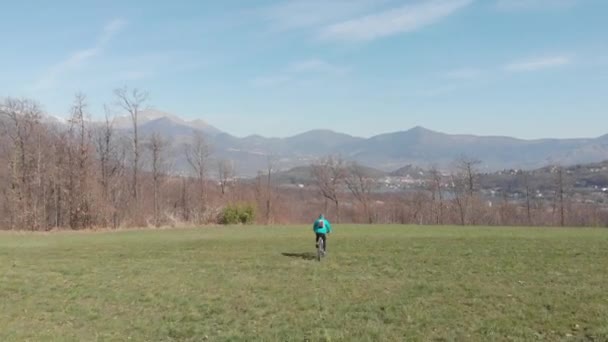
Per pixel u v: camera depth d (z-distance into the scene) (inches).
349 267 970.1
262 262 1071.0
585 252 1091.9
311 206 4121.6
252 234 1879.9
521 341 495.8
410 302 661.9
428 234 1728.6
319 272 922.7
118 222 2802.7
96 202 2817.4
